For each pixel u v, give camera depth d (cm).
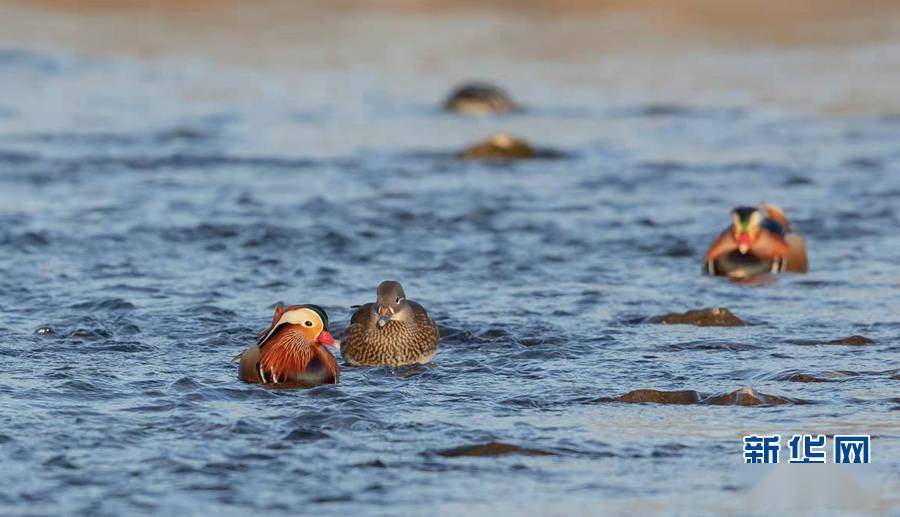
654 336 1468
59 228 2080
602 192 2506
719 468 1025
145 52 4819
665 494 970
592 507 943
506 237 2086
